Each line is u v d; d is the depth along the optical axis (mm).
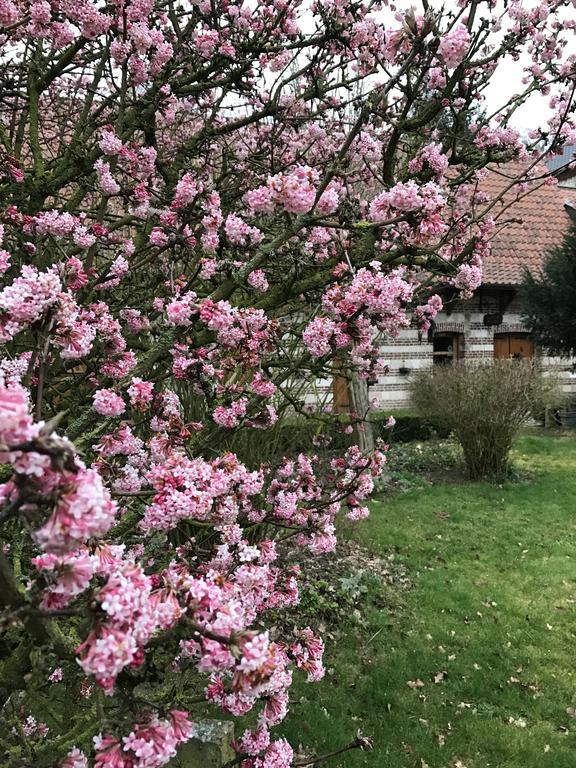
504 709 3799
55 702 2408
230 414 2486
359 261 3033
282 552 5488
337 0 3723
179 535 3148
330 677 4098
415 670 4188
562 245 14094
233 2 4004
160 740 1060
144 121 3719
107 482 1965
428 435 12438
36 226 2744
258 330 2602
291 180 1858
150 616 997
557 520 7246
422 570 5867
